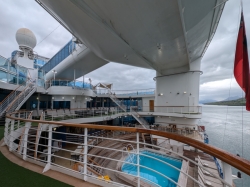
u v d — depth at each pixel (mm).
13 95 9820
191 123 12906
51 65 21859
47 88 16984
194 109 12859
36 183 2041
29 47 16984
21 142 4020
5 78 9719
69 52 16812
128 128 1702
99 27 7609
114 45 9711
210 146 1010
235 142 18656
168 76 14781
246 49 2559
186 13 5883
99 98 23953
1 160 2881
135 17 6504
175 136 1326
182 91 13617
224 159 854
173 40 8477
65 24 9258
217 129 26672
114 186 1877
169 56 11250
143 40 8578
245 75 2453
